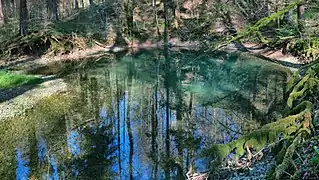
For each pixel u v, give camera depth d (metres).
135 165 10.20
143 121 13.82
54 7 31.61
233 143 6.12
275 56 21.81
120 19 32.28
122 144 11.72
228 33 29.14
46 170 10.27
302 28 15.67
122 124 13.57
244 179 7.23
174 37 31.53
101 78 21.06
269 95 15.49
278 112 13.14
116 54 28.20
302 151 6.01
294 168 5.62
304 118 5.93
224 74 20.19
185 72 21.75
